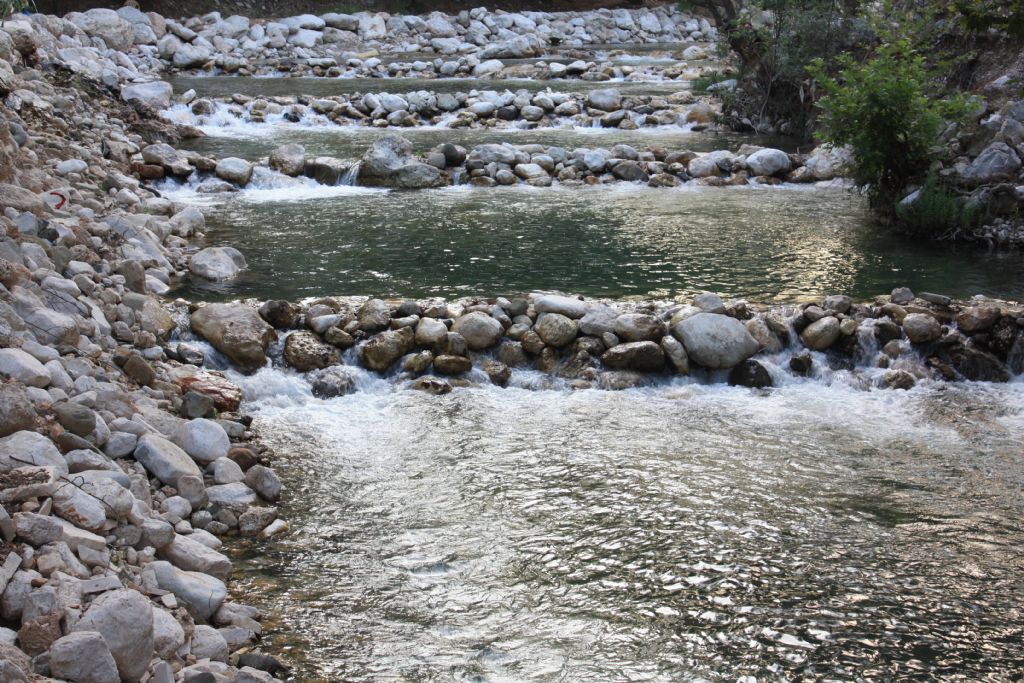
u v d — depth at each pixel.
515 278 10.52
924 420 8.09
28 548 4.45
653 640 5.05
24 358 5.93
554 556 5.85
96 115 16.20
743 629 5.16
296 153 15.87
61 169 12.10
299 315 8.97
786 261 11.53
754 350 8.84
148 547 5.21
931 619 5.29
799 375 8.94
